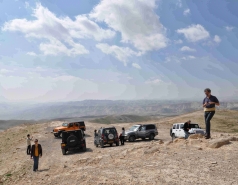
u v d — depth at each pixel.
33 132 48.03
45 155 23.69
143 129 30.06
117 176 10.31
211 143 13.04
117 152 17.16
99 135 26.03
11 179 16.47
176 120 67.44
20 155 25.92
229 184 7.86
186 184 8.27
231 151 11.66
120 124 62.41
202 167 9.89
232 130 52.78
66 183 10.76
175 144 15.33
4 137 50.16
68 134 23.47
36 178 13.93
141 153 14.16
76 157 20.17
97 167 12.93
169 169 10.23
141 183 8.97
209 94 13.43
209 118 13.88
